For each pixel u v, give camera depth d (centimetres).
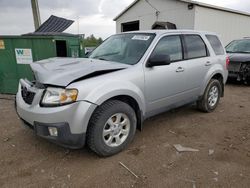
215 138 379
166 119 463
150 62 349
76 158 316
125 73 323
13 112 505
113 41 436
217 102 523
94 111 294
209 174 280
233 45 945
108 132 310
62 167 295
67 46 608
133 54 370
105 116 298
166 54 363
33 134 390
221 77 517
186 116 482
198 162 306
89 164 301
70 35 629
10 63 626
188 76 425
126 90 315
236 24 1542
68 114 271
